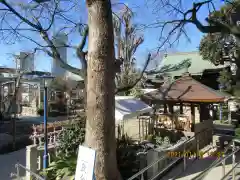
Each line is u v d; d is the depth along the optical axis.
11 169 10.11
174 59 27.89
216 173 7.23
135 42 17.84
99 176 5.68
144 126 12.81
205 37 17.73
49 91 26.52
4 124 20.95
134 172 7.66
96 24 5.79
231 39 15.22
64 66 8.16
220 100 10.59
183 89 11.78
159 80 24.38
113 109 5.95
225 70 19.98
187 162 8.61
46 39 8.40
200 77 24.84
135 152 8.84
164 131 12.02
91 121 5.81
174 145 9.37
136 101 11.79
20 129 18.86
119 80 15.82
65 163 7.69
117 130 12.08
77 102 23.00
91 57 5.85
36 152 8.84
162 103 12.60
